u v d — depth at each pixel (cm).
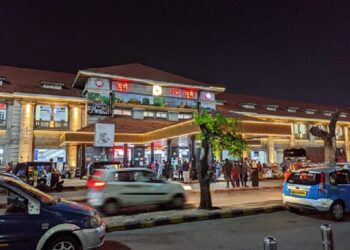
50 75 3684
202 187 1139
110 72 3284
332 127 1622
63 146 3027
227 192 1772
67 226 536
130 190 1117
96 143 1909
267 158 3922
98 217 599
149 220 922
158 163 2694
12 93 2931
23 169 1844
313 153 2942
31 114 2978
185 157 3256
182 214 1011
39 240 515
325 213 1085
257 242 718
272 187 1964
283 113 4281
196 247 682
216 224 934
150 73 3594
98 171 1155
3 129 2884
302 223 939
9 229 503
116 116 3241
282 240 730
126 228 871
